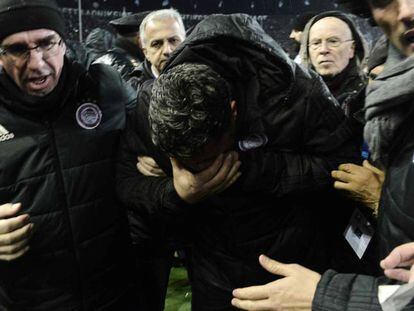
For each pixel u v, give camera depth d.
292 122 0.97
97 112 1.14
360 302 0.67
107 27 8.78
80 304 1.15
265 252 1.06
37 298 1.13
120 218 1.19
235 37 0.91
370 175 1.02
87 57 1.59
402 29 0.66
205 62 0.93
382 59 1.11
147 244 1.30
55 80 1.06
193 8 9.64
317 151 1.02
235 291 0.79
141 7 9.10
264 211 1.03
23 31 0.98
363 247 1.05
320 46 1.85
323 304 0.70
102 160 1.14
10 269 1.10
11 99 1.06
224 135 0.84
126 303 1.24
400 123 0.73
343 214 1.17
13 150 1.06
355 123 1.04
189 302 2.26
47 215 1.08
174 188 0.97
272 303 0.76
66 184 1.10
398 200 0.71
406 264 0.63
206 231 1.10
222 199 1.02
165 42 2.17
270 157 0.99
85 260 1.13
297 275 0.76
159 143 0.82
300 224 1.07
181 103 0.78
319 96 0.99
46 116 1.09
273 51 0.93
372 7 0.69
